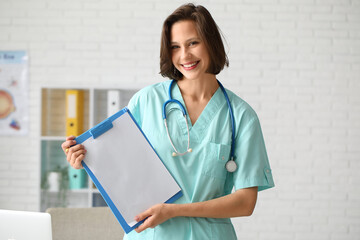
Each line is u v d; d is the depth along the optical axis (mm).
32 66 3637
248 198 1323
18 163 3654
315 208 3562
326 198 3564
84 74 3619
